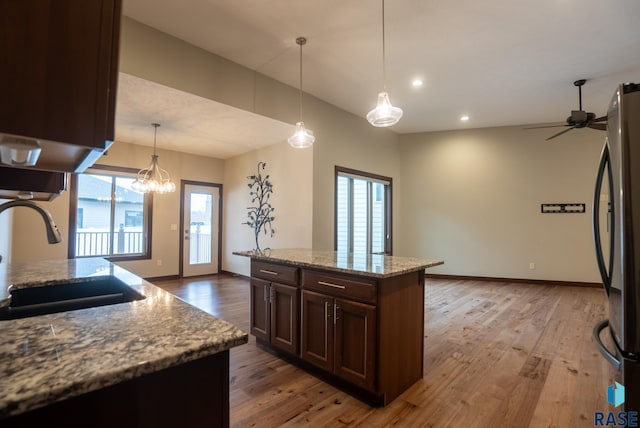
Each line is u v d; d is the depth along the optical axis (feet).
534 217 18.93
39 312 4.25
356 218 18.62
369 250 19.25
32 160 2.11
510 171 19.42
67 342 2.43
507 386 7.17
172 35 10.34
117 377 2.00
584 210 18.03
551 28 9.68
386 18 9.29
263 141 17.06
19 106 1.58
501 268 19.44
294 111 14.24
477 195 19.97
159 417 2.33
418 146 21.17
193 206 20.29
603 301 14.67
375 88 14.17
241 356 8.73
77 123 1.73
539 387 7.12
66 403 1.98
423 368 7.77
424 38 10.30
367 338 6.37
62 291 5.13
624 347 3.55
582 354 8.86
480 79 13.17
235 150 19.16
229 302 13.96
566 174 18.40
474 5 8.69
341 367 6.85
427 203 20.93
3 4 1.57
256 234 18.35
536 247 18.85
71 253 15.66
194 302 13.93
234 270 20.34
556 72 12.51
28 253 14.61
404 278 7.00
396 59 11.64
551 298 15.26
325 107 15.84
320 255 9.11
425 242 20.90
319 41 10.58
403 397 6.73
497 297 15.47
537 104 15.85
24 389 1.75
